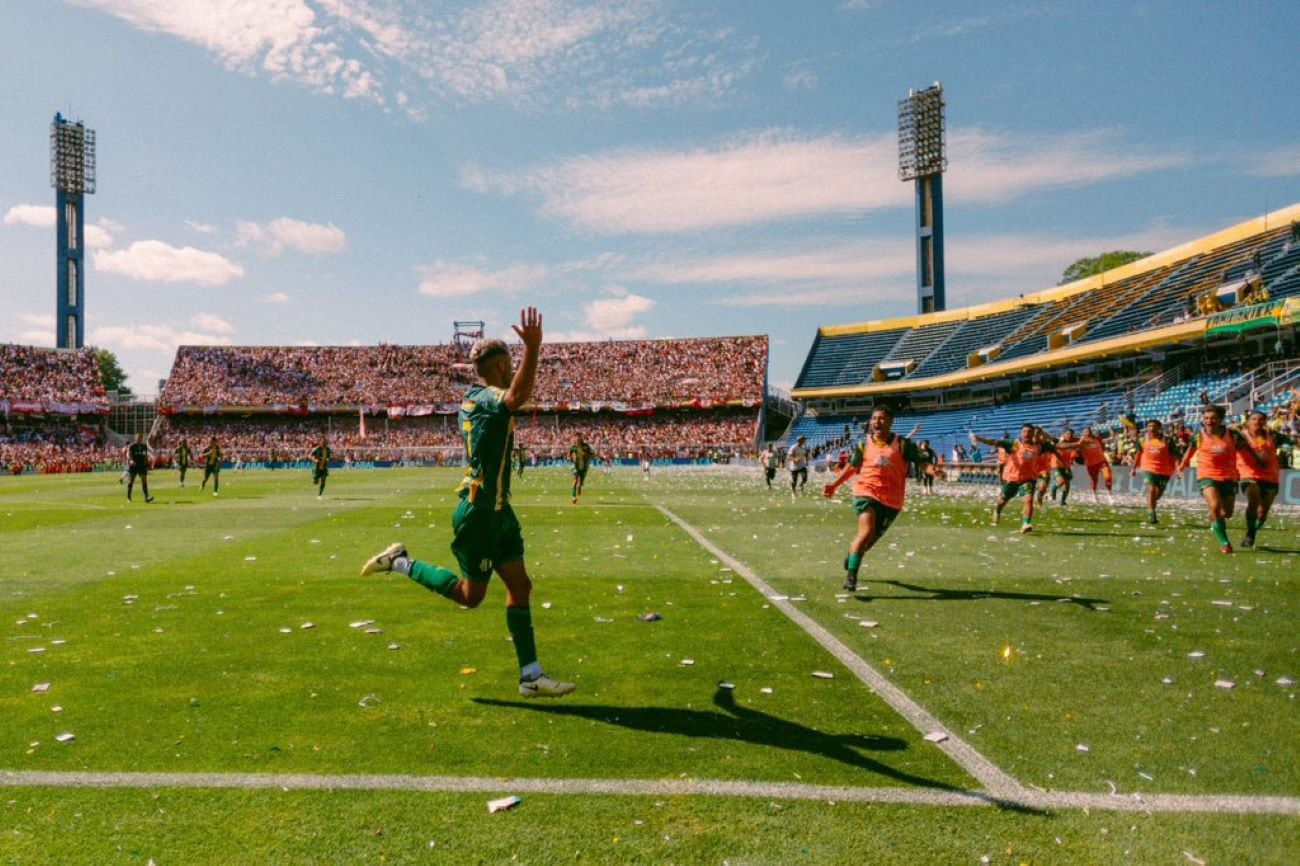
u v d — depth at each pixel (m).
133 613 7.14
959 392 58.03
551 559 10.47
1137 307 42.78
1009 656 5.54
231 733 4.11
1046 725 4.18
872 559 10.36
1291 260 34.84
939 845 2.96
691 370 75.38
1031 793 3.38
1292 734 4.05
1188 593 7.85
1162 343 36.81
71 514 18.25
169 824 3.13
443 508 19.75
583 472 22.09
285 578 9.03
